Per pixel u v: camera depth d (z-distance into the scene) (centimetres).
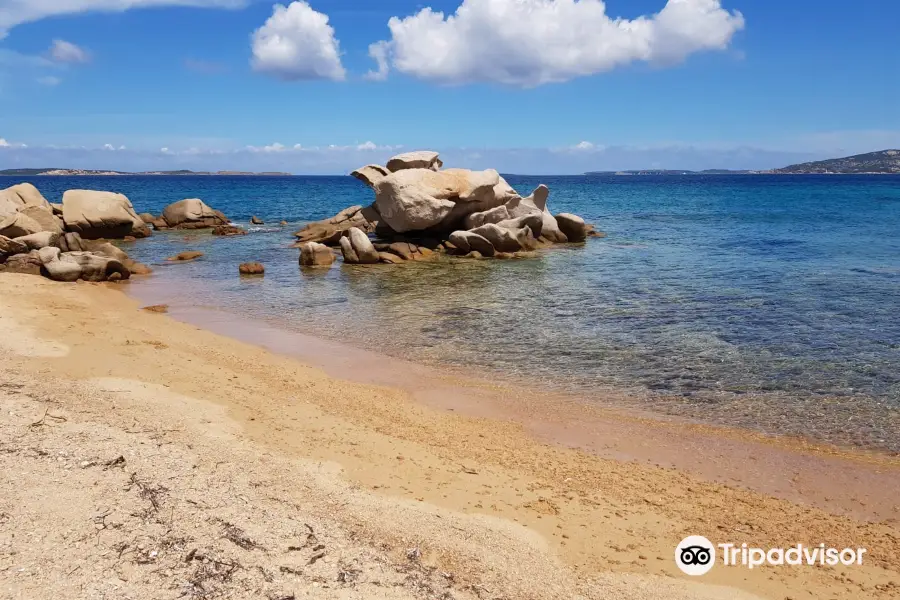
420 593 515
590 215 5347
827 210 5641
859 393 1103
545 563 583
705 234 3716
